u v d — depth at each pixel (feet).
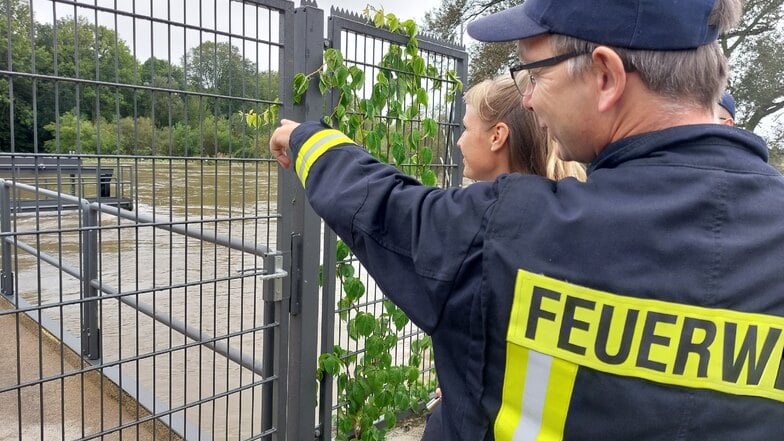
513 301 2.68
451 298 2.89
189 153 6.15
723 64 2.78
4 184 14.29
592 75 2.83
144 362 11.59
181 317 13.64
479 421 2.86
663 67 2.67
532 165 5.70
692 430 2.41
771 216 2.55
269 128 6.73
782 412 2.45
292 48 6.82
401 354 11.55
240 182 6.84
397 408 9.79
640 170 2.69
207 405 9.96
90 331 11.11
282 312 7.25
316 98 7.09
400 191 3.22
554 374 2.61
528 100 3.42
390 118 8.45
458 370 2.97
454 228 2.91
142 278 16.25
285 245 7.14
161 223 5.97
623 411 2.48
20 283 17.92
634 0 2.64
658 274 2.48
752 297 2.44
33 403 9.46
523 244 2.71
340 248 8.36
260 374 7.52
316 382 7.74
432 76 9.21
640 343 2.47
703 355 2.42
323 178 3.59
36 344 12.11
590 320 2.54
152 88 5.58
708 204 2.52
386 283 3.14
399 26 8.23
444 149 9.78
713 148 2.67
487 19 3.25
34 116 4.95
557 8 2.86
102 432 6.00
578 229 2.61
